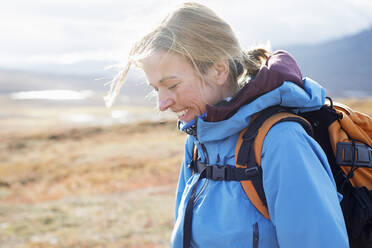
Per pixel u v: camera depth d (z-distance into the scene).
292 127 1.32
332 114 1.56
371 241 1.50
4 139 63.81
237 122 1.35
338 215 1.27
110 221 15.55
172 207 18.05
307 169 1.25
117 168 39.41
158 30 1.38
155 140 57.16
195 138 1.56
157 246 12.36
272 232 1.34
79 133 66.88
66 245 12.95
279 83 1.36
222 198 1.42
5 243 13.43
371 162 1.52
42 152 53.28
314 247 1.21
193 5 1.41
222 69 1.40
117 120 94.69
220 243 1.39
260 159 1.33
